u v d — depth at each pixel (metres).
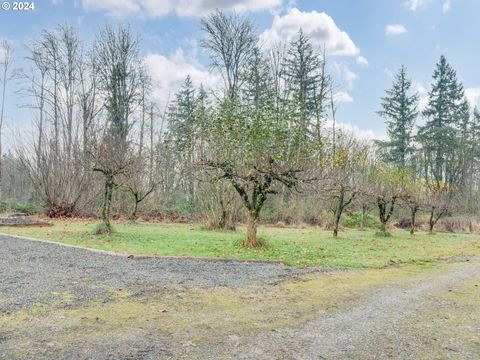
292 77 31.38
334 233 16.58
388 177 19.97
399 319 5.45
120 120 28.66
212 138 12.37
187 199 24.95
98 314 5.18
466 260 11.68
